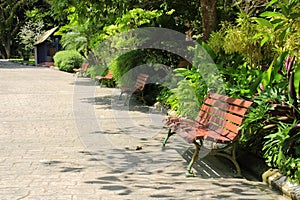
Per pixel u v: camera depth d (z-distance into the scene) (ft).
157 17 39.40
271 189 16.03
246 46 21.27
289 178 15.55
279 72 18.35
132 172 18.17
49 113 33.78
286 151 16.17
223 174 17.94
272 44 20.24
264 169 17.26
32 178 17.15
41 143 23.31
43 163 19.29
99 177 17.39
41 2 126.82
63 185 16.33
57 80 65.00
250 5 32.99
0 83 60.39
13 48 149.28
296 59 17.53
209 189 16.05
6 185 16.25
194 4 38.37
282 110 17.26
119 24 40.86
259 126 18.01
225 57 25.31
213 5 30.53
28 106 37.81
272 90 17.83
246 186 16.42
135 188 16.11
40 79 66.85
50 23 125.08
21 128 27.61
